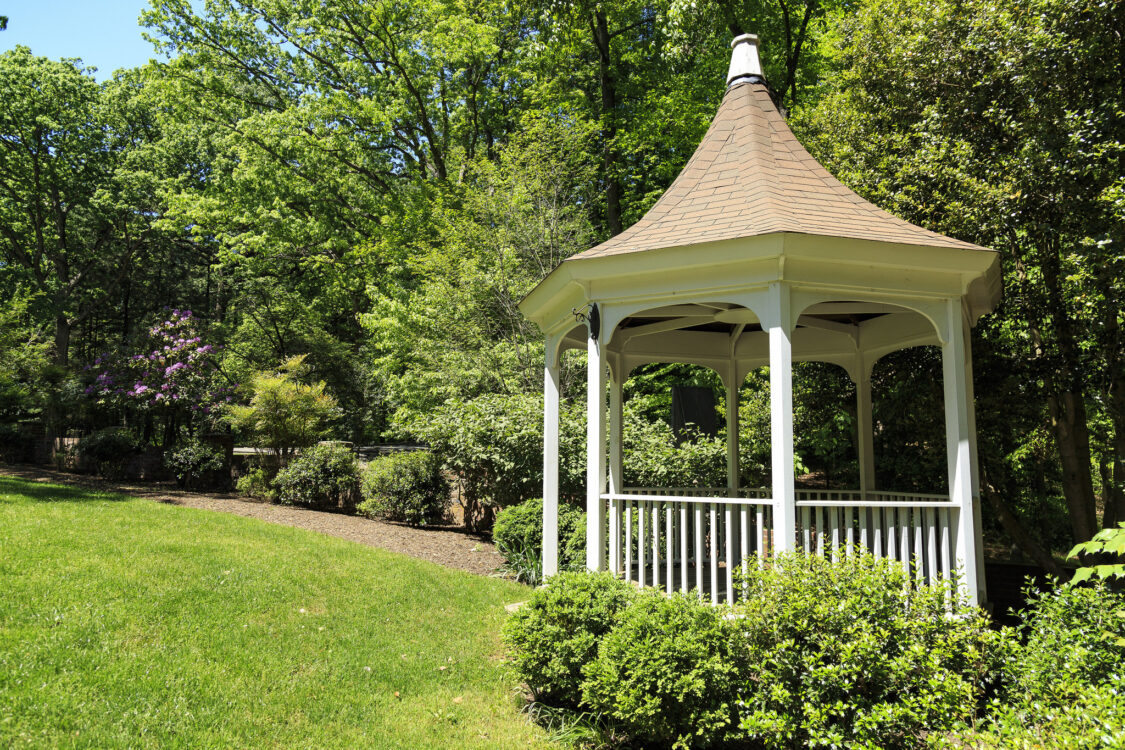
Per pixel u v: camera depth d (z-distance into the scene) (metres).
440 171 19.78
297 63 20.70
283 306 23.72
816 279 5.34
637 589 5.21
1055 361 7.82
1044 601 4.66
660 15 15.86
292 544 8.22
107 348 24.33
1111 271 6.83
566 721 4.68
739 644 4.49
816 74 16.17
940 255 5.36
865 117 9.41
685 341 8.80
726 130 7.05
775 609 4.42
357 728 4.32
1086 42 7.34
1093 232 7.23
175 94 19.91
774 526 5.12
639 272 5.69
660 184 18.69
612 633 4.59
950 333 5.66
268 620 5.71
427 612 6.58
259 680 4.68
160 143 25.72
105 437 13.78
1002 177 7.80
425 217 17.88
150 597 5.65
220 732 3.96
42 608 5.07
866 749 3.76
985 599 5.96
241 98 21.02
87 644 4.65
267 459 12.93
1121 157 7.26
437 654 5.64
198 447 13.34
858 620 4.24
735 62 7.54
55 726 3.70
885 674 4.12
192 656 4.80
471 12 19.28
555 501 6.81
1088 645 4.11
